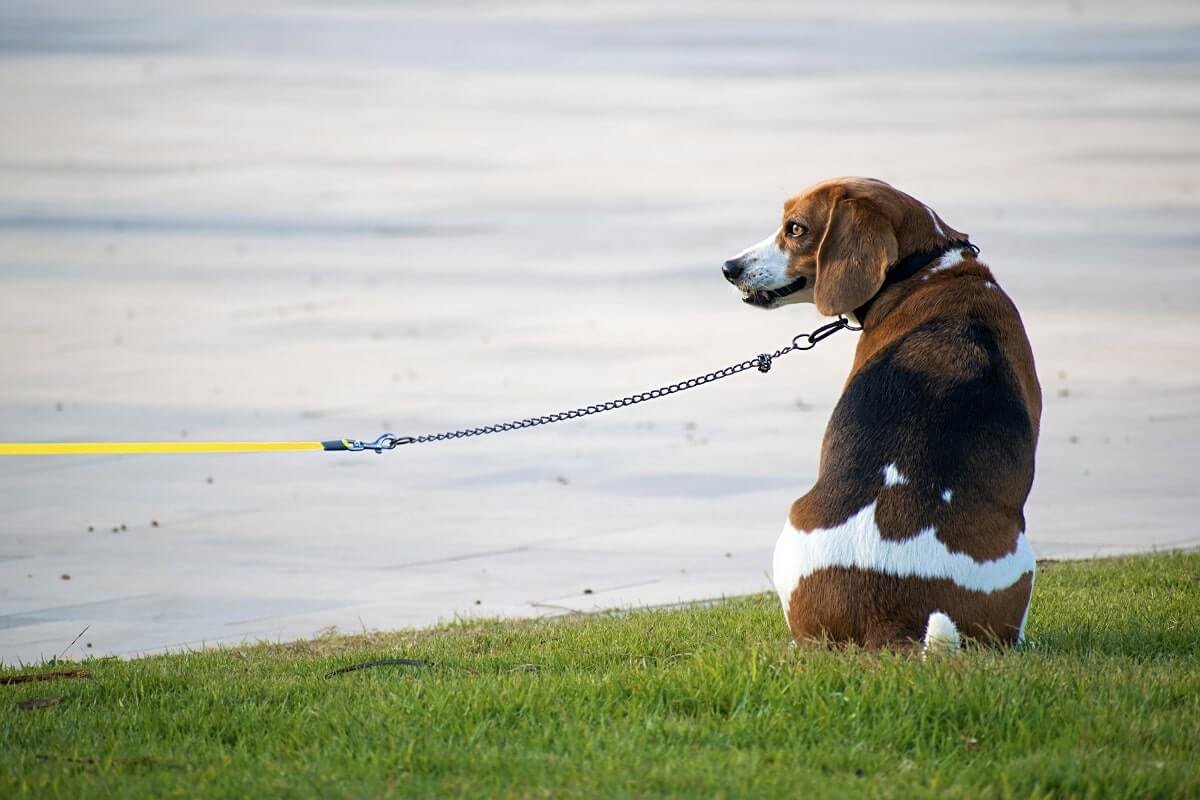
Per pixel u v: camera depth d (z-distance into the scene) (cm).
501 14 6794
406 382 1842
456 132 3947
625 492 1455
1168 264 2434
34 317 2186
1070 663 773
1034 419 807
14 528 1355
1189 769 634
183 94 4619
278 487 1484
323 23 6531
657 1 7262
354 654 938
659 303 2270
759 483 1473
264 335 2086
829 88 4600
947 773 641
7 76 4978
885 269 811
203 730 727
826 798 607
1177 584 1054
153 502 1435
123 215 2950
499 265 2528
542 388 1822
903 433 766
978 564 750
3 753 686
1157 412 1672
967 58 5241
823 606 762
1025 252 2528
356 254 2612
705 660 774
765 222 2809
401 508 1416
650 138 3797
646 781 627
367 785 631
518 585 1195
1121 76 4784
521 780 638
